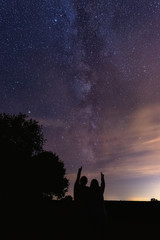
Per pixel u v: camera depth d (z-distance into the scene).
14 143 23.09
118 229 7.50
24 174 22.02
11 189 20.86
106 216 4.25
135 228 7.75
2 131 22.95
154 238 6.84
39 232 7.82
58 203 9.40
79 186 4.39
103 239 4.07
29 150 23.94
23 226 9.09
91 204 4.22
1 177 21.00
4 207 16.30
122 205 10.20
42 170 23.33
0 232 8.16
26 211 12.48
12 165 21.61
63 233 6.86
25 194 21.19
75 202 4.30
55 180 24.31
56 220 8.44
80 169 4.50
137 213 9.33
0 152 21.61
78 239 4.09
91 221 4.09
